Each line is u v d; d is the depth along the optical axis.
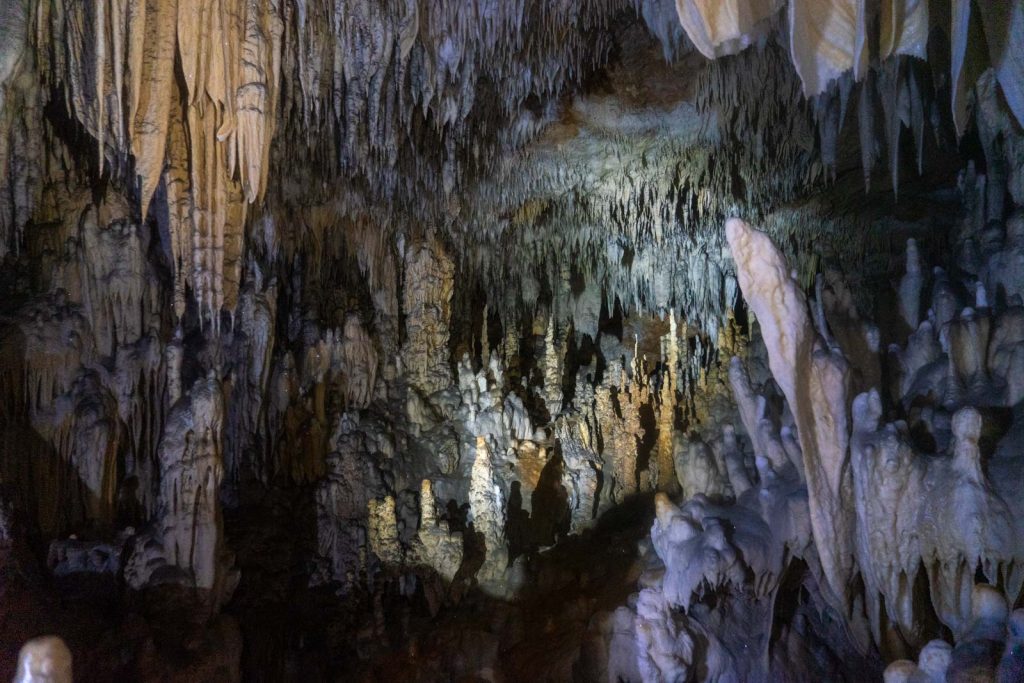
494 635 7.29
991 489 4.54
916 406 5.66
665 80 8.38
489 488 8.48
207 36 6.21
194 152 6.59
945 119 7.93
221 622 6.36
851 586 5.46
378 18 7.00
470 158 9.83
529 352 12.67
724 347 9.66
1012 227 6.23
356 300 10.72
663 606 5.84
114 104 6.05
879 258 9.71
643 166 10.16
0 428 6.40
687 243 12.12
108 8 5.93
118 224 7.48
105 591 6.19
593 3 7.23
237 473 8.38
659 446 9.12
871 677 5.58
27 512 6.50
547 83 8.41
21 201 6.93
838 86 7.79
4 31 5.71
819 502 5.32
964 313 5.60
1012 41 4.25
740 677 5.82
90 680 5.24
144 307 7.59
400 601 8.07
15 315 6.78
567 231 12.27
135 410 7.19
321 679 7.15
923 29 4.46
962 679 3.43
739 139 9.30
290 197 9.63
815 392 5.29
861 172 9.06
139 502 7.18
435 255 10.57
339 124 8.06
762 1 4.41
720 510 6.26
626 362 12.62
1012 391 5.14
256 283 8.80
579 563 8.14
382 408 9.79
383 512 8.12
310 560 8.05
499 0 7.08
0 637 5.06
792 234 10.79
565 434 9.47
